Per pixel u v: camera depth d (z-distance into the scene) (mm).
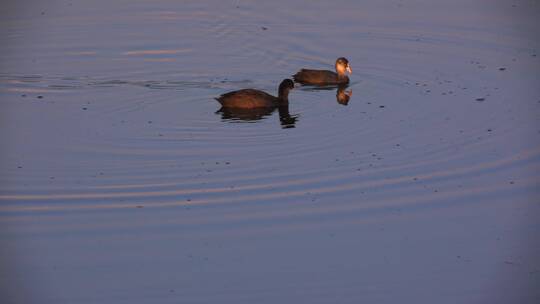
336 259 19172
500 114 27875
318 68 33031
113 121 27781
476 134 26266
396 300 17688
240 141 26156
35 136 26422
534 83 30641
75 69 32250
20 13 38188
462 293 17969
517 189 22422
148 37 35562
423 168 23859
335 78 31859
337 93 30859
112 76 31719
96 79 31375
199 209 21469
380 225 20656
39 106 28859
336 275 18547
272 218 20984
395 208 21531
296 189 22594
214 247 19641
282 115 28703
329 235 20188
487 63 32781
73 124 27438
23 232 20344
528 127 26625
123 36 35625
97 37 35438
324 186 22781
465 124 27125
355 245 19750
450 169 23766
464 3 39781
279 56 34000
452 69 32344
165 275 18484
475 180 23031
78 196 22250
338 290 17969
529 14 37938
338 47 34781
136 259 19125
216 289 17969
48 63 32719
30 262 19016
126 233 20281
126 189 22656
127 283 18188
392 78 31844
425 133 26469
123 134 26672
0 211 21406
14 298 17594
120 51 34094
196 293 17812
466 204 21688
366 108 29047
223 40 35406
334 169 23859
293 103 29953
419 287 18156
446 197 22078
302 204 21734
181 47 34625
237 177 23391
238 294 17750
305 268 18797
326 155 24922
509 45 34500
